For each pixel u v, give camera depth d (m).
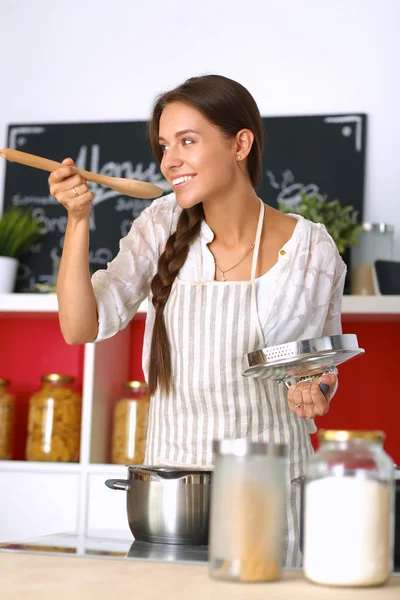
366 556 0.98
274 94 3.31
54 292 3.20
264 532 1.00
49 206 3.45
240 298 1.89
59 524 2.96
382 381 3.18
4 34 3.55
